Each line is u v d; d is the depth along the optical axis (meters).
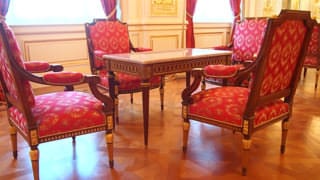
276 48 1.67
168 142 2.37
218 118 1.90
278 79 1.85
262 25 3.35
